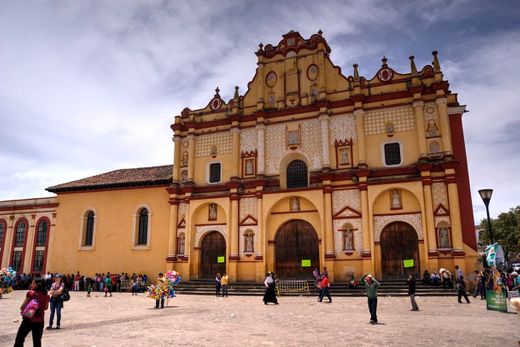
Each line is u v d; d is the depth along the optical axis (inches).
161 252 1445.6
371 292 593.6
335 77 1326.3
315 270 1138.0
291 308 804.6
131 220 1521.9
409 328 539.5
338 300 955.3
